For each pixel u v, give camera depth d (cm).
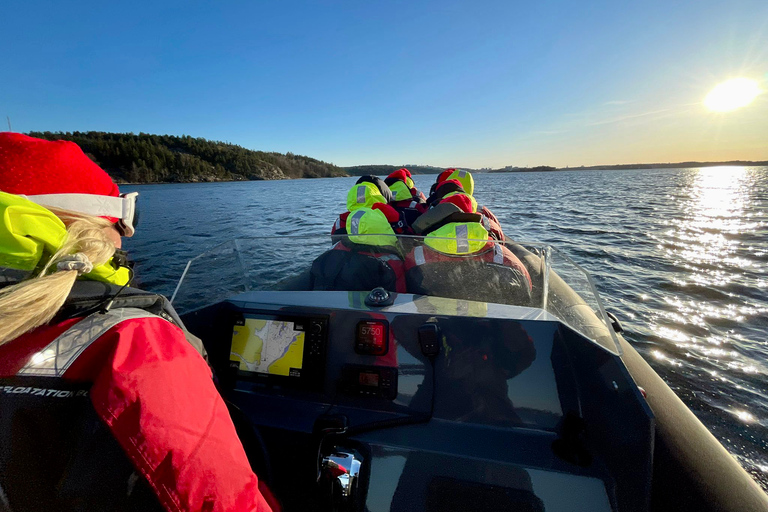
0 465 45
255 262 182
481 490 103
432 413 126
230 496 53
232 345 143
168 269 663
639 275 571
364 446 117
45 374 48
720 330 371
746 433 228
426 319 132
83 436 46
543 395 120
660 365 309
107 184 67
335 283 174
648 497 93
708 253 710
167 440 48
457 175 456
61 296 47
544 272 149
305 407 133
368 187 310
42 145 57
